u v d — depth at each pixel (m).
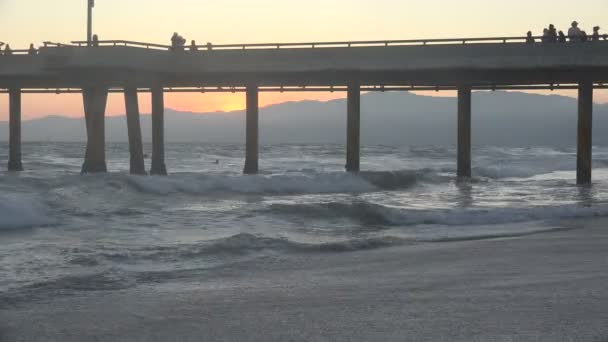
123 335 7.28
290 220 17.20
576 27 33.97
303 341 7.08
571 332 7.28
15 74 38.69
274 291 9.27
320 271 10.68
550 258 11.88
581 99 36.03
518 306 8.39
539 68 33.97
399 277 10.23
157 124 39.28
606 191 30.83
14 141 46.03
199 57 36.94
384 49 35.28
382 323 7.69
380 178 34.97
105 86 37.56
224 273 10.42
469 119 37.56
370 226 16.56
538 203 24.02
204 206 20.47
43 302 8.48
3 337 7.14
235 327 7.57
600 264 11.27
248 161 39.41
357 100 38.12
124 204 20.23
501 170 50.59
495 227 16.59
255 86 39.28
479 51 34.34
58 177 25.44
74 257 11.20
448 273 10.51
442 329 7.44
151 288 9.36
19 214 15.40
